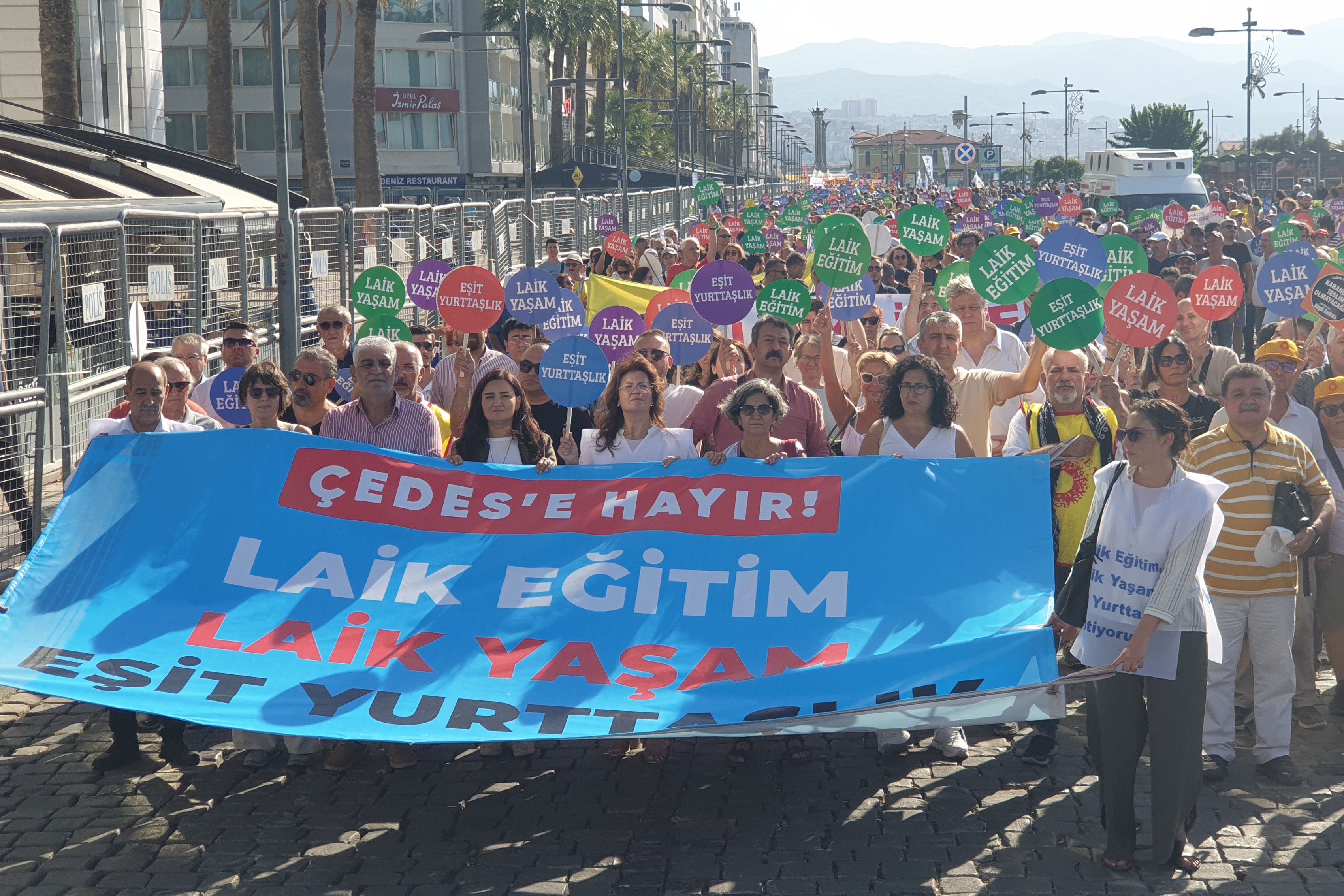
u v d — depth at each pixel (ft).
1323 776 20.12
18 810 19.31
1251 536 19.75
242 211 49.24
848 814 18.99
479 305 28.63
